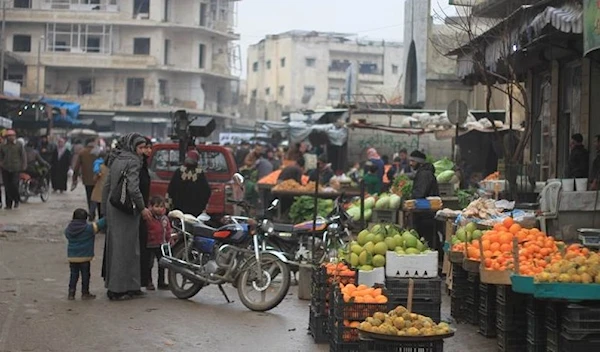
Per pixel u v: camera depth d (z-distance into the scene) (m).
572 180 12.60
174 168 18.83
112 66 78.31
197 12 81.62
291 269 13.33
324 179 25.62
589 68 16.16
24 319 10.41
